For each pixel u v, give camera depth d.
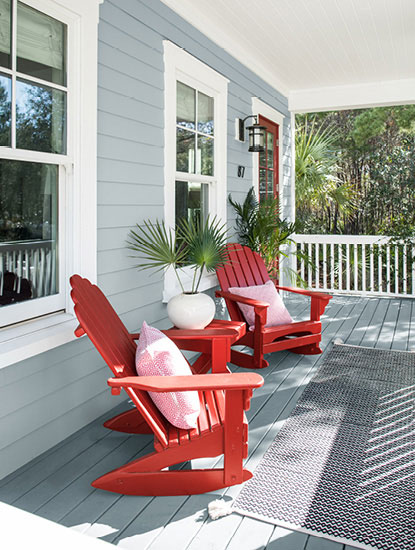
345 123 12.86
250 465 2.50
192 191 4.41
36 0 2.49
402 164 11.32
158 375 2.24
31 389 2.54
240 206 5.36
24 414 2.50
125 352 2.49
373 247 7.44
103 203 3.06
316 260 7.70
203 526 2.02
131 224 3.34
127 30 3.23
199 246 3.55
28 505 2.15
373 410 3.17
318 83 6.65
